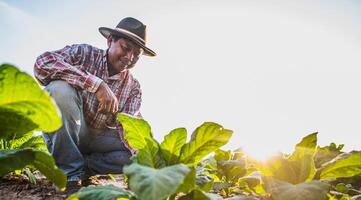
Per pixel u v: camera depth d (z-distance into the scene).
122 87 3.58
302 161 1.87
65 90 2.84
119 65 3.43
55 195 2.37
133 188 1.16
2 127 1.32
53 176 1.51
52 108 1.22
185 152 1.75
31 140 3.45
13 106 1.26
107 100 2.88
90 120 3.39
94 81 2.86
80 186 2.74
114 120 3.54
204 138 1.75
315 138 1.89
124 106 3.63
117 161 3.53
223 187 2.46
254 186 2.25
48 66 2.93
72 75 2.89
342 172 1.92
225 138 1.76
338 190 2.59
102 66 3.43
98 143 3.54
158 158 1.70
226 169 2.78
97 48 3.50
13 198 2.22
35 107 1.25
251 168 2.77
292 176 1.86
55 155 2.77
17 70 1.17
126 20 3.47
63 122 2.79
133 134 1.79
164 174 1.22
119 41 3.36
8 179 2.67
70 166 2.77
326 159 2.88
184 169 1.27
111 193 1.48
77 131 2.98
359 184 3.06
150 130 1.73
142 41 3.45
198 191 1.51
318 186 1.58
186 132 1.75
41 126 1.32
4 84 1.20
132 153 3.48
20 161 1.50
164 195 1.12
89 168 3.49
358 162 1.87
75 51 3.33
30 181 2.64
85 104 3.30
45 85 3.07
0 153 1.54
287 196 1.55
